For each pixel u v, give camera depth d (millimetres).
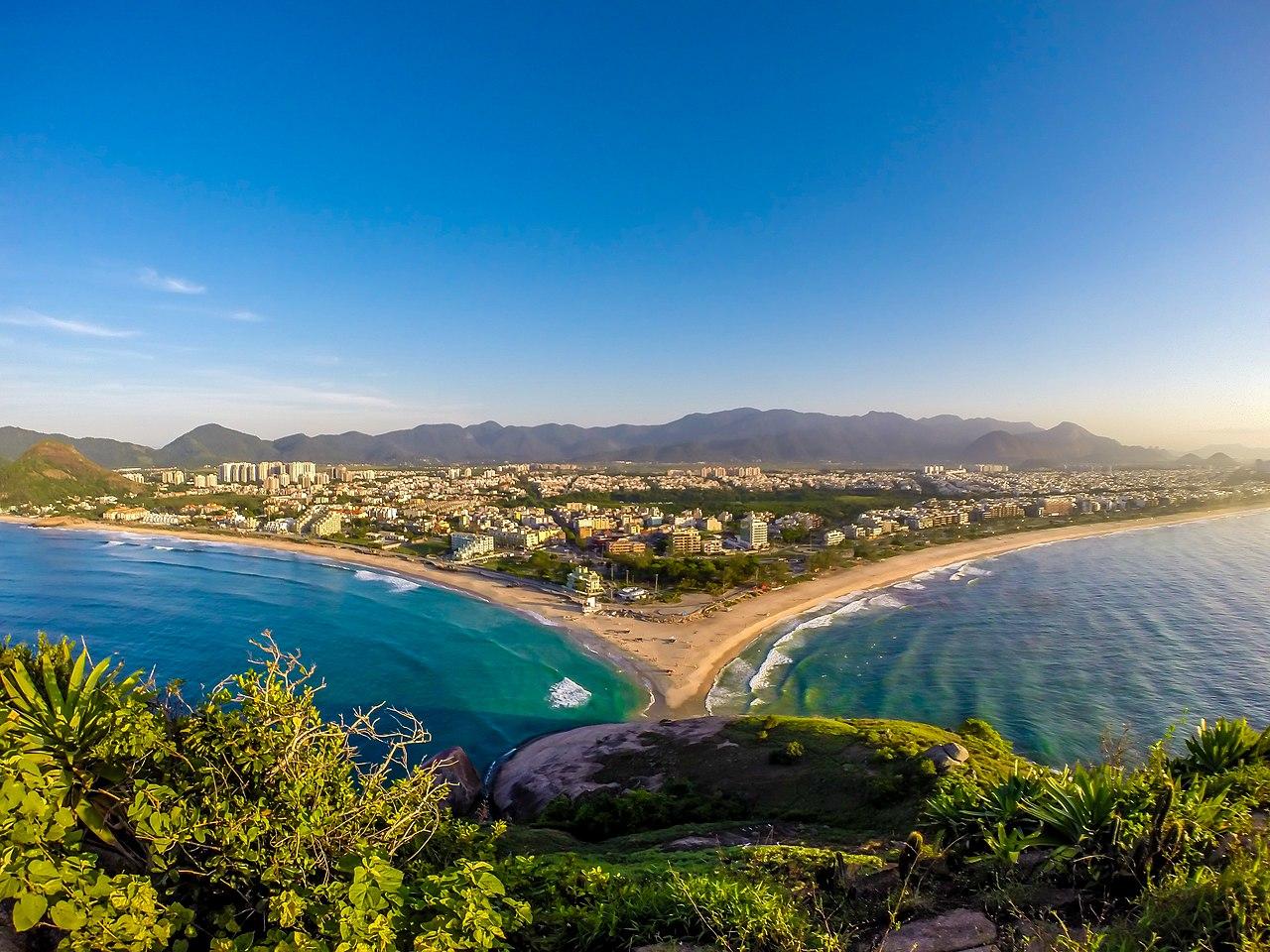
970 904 5762
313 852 5062
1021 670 57219
